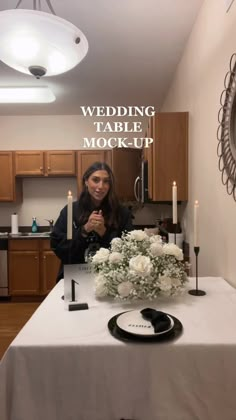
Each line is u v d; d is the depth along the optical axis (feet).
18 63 5.20
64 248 5.24
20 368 2.88
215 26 5.46
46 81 10.07
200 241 6.71
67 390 2.92
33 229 13.83
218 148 5.38
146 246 4.11
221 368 2.88
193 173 7.36
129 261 3.90
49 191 14.28
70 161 13.17
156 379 2.90
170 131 8.00
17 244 12.25
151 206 14.28
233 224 4.73
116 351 2.90
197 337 2.99
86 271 4.16
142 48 7.97
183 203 8.63
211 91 5.77
